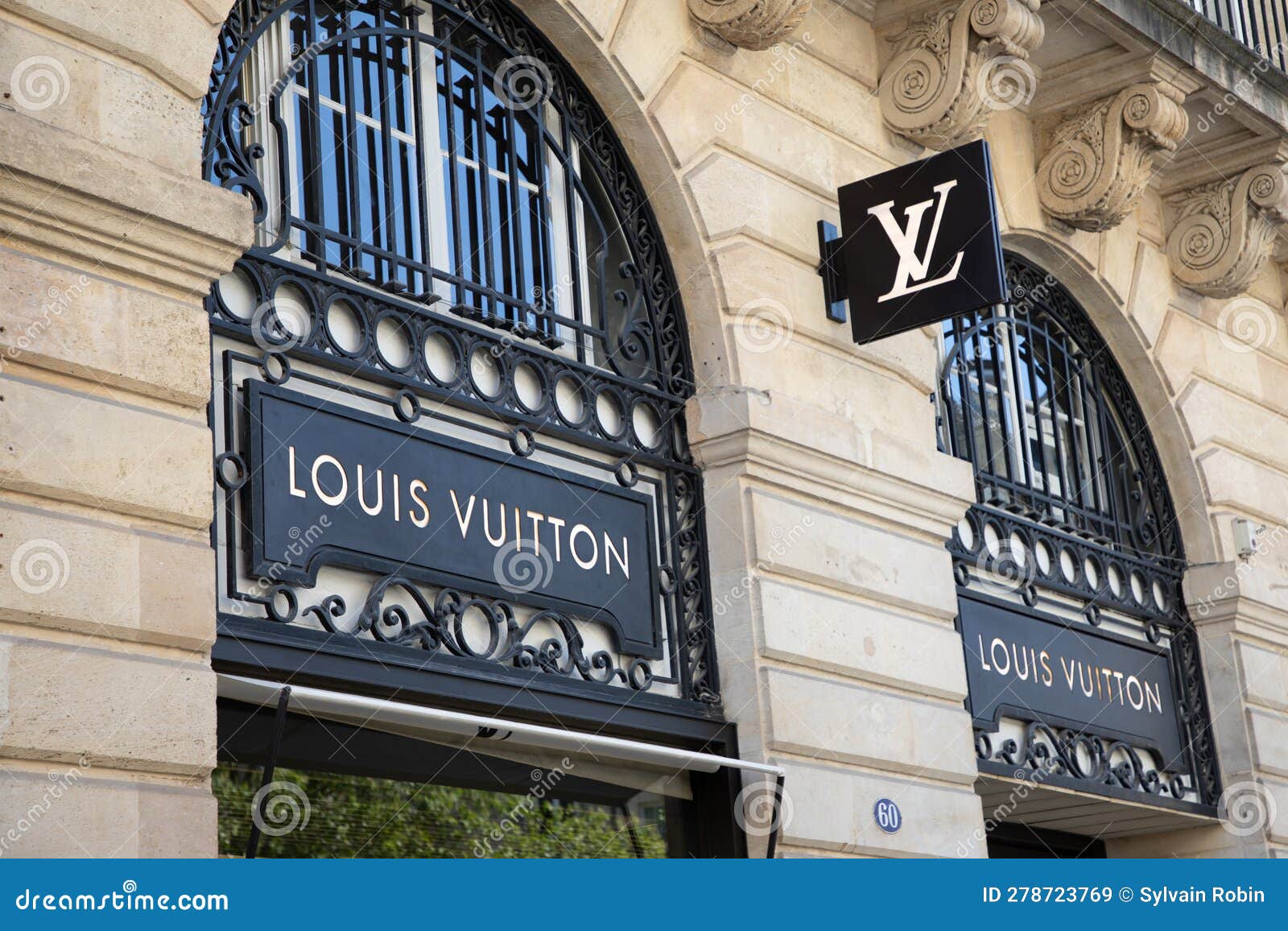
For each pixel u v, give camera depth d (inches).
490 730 286.5
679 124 343.6
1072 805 436.8
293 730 269.7
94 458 226.7
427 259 305.3
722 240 345.7
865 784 341.4
